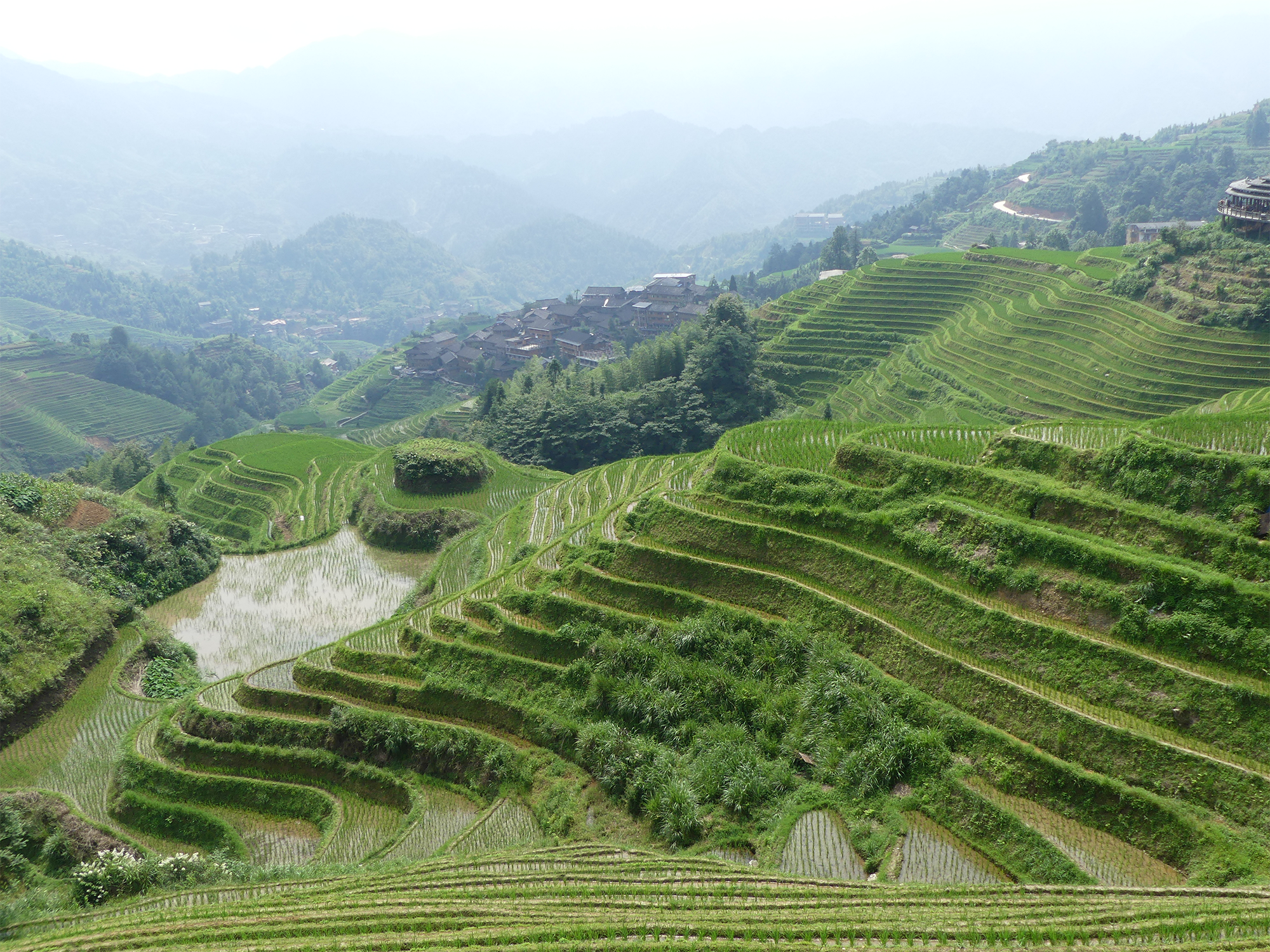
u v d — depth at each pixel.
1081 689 29.28
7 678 39.16
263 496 76.06
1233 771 25.16
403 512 65.00
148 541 56.59
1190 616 29.00
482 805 33.84
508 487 69.38
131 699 41.44
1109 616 30.67
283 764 36.44
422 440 75.00
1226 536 31.08
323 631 50.44
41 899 29.47
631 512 46.88
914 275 114.12
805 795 29.86
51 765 37.31
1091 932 21.73
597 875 26.95
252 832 33.97
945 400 86.38
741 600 38.88
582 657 37.78
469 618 42.44
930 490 39.53
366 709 37.75
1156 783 26.02
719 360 97.62
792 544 40.06
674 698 34.44
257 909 26.14
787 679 34.50
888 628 34.34
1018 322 93.75
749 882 25.94
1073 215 193.25
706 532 42.62
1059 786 27.09
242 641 49.25
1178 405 73.12
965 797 27.91
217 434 170.88
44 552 50.09
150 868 29.94
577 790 32.59
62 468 142.62
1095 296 90.81
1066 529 34.91
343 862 31.14
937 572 35.78
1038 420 77.50
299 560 61.53
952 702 31.11
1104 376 79.06
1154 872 24.44
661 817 30.08
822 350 107.19
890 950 22.09
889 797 29.12
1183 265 85.00
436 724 36.72
